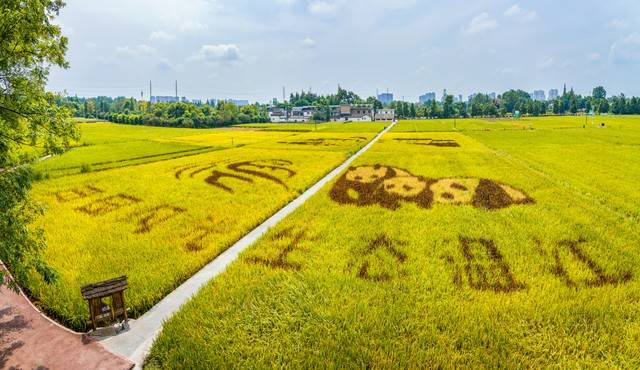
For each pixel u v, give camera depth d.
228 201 23.27
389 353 8.88
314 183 30.16
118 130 103.19
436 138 69.19
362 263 13.89
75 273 12.97
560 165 35.62
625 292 11.54
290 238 16.61
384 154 46.19
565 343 9.20
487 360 8.62
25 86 9.29
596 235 16.47
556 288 11.80
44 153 9.99
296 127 117.94
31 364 8.73
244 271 13.14
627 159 39.50
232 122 143.00
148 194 24.98
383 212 20.64
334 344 9.20
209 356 8.90
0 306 11.10
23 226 9.18
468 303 10.91
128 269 13.45
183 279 13.20
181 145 60.44
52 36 9.61
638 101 169.50
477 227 17.75
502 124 109.56
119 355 9.20
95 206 21.97
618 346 9.15
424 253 14.80
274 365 8.53
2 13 8.42
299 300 11.12
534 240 15.99
